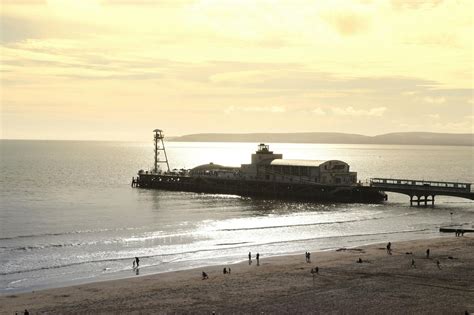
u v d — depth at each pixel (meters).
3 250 84.38
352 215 125.31
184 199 155.88
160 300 60.22
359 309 56.94
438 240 94.38
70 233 99.56
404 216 124.50
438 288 64.25
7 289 64.75
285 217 121.56
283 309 57.03
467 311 56.12
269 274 71.12
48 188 184.25
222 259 81.38
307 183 156.62
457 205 144.25
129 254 83.81
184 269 74.75
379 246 89.31
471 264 75.88
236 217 121.31
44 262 77.75
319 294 62.06
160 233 100.75
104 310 56.94
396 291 63.09
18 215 122.19
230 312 56.22
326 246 91.62
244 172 175.62
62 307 57.81
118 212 128.38
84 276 70.94
